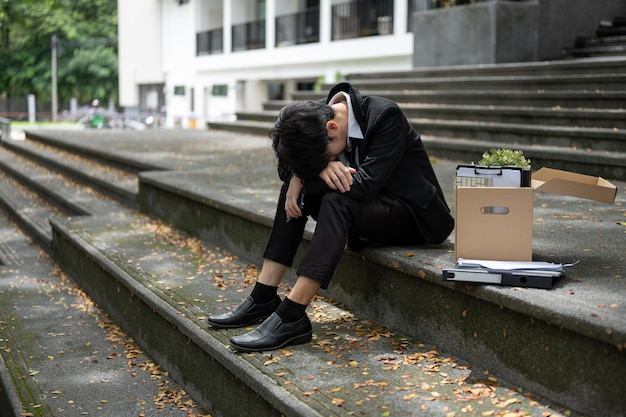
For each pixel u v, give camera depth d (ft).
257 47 80.18
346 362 10.06
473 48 33.96
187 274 15.10
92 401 11.78
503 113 25.17
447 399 8.82
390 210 11.27
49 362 13.51
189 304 12.91
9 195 32.12
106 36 146.82
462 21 34.50
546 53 33.88
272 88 84.23
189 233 19.11
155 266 15.79
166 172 22.82
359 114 11.16
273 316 10.66
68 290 18.60
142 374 13.02
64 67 143.33
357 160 11.21
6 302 17.47
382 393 9.03
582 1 34.22
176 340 12.52
